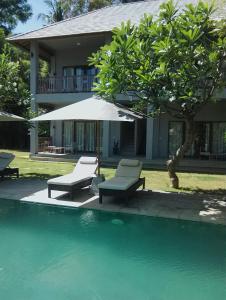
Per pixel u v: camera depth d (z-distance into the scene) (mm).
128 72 9492
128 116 10008
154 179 13109
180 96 9320
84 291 4844
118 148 21078
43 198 9695
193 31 8672
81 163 11633
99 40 20234
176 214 8258
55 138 23078
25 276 5273
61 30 19641
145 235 7090
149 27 9312
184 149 11008
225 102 19094
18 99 14703
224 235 7086
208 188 11469
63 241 6711
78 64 22500
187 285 5055
